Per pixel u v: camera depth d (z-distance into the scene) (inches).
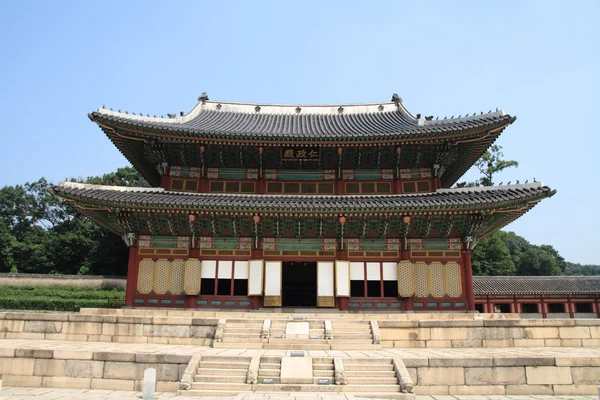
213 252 1136.2
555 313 1953.7
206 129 1228.5
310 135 1133.7
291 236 1149.1
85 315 877.8
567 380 650.2
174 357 652.1
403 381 598.9
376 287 1143.0
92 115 1067.3
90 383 656.4
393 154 1212.5
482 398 616.4
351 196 1200.2
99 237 3061.0
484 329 862.5
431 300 1102.4
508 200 1011.9
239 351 741.9
